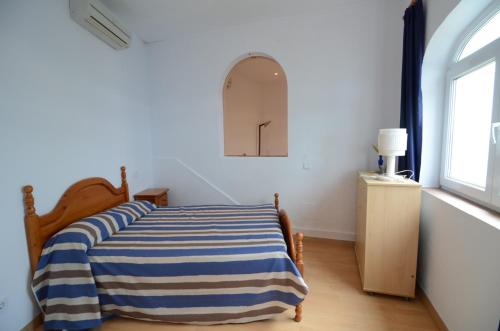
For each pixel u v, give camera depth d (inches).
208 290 60.9
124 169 107.2
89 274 60.5
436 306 63.9
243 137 217.3
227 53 120.9
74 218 77.5
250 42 116.6
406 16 83.0
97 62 92.2
